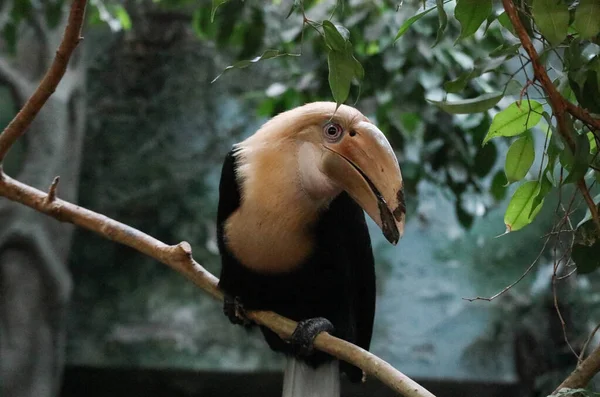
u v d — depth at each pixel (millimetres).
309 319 5602
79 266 16281
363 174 4938
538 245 14633
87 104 16656
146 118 16766
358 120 5027
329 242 5609
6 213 13781
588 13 3424
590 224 4043
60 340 14367
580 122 3971
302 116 5160
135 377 15312
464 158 8586
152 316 16078
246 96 10664
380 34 8469
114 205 16391
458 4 3787
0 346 13602
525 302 14281
